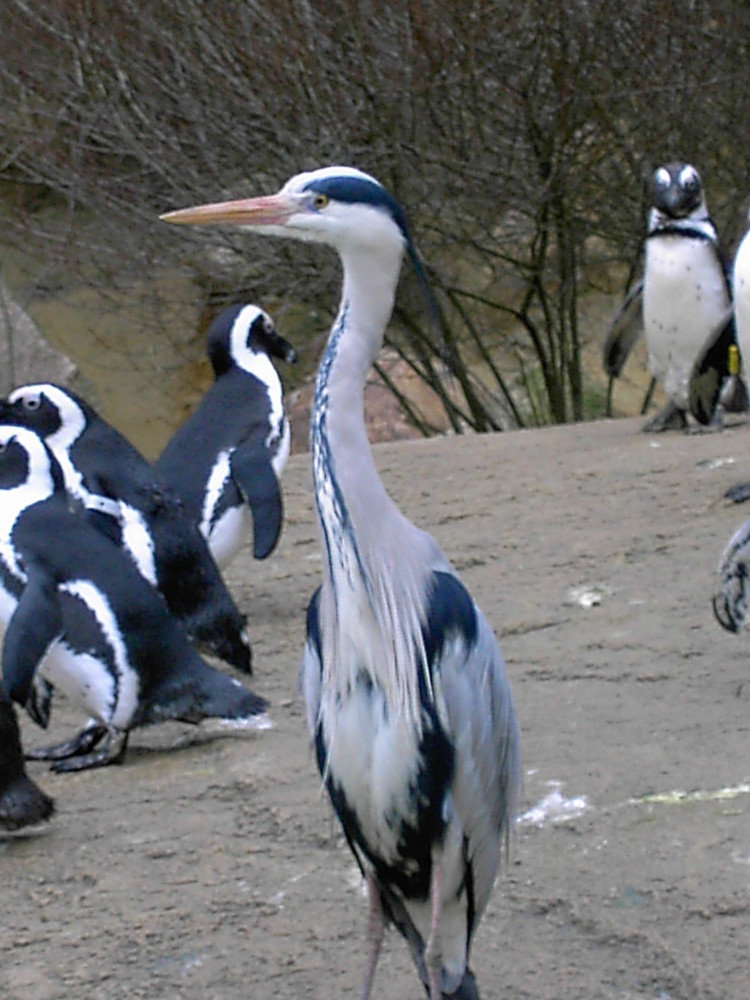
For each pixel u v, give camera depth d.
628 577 9.67
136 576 7.47
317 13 17.14
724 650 8.22
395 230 4.75
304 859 6.16
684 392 13.75
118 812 6.75
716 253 13.44
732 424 14.19
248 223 4.74
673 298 13.45
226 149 17.69
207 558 8.44
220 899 5.85
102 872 6.13
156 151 17.52
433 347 18.52
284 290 18.25
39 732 8.23
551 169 18.05
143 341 22.12
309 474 13.38
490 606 9.39
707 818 6.14
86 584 7.31
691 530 10.48
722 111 18.27
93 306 20.62
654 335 13.75
